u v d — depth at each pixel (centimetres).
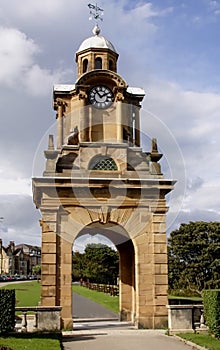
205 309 2347
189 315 2495
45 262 2731
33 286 8825
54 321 2394
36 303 4466
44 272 2717
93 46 3288
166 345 2100
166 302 2773
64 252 2766
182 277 6350
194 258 6538
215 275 6209
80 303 5478
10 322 2261
